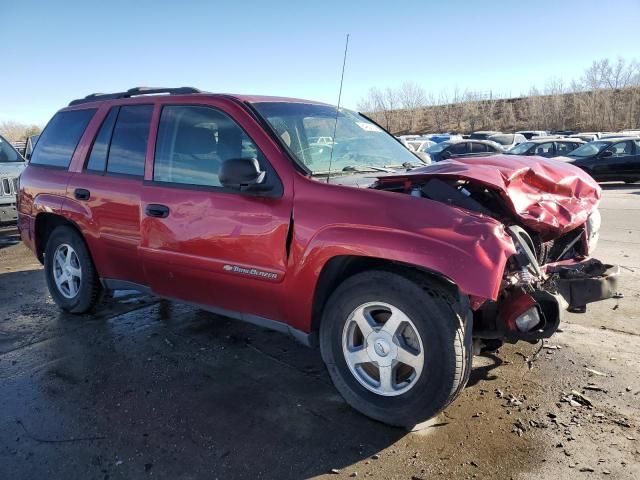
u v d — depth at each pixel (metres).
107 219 4.24
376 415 3.02
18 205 5.31
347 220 2.97
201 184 3.67
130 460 2.78
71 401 3.38
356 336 3.14
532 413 3.09
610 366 3.63
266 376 3.66
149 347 4.17
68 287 4.95
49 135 5.12
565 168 3.89
